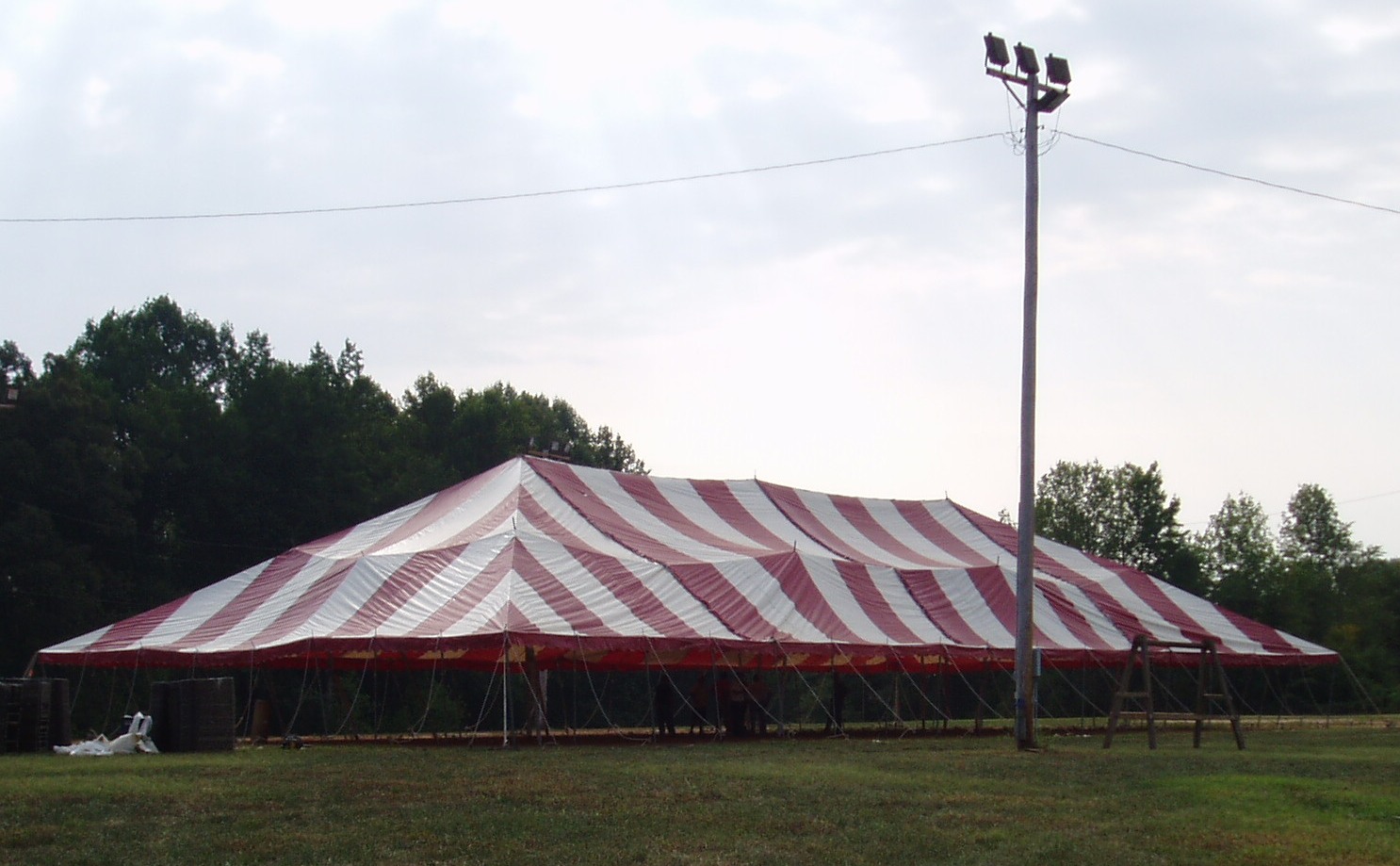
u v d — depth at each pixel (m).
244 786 12.60
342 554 24.59
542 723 25.45
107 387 52.34
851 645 24.03
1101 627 29.08
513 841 9.34
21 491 43.59
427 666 27.55
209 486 50.97
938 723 35.34
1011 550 32.19
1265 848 9.41
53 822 10.13
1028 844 9.48
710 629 22.62
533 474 26.66
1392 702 49.09
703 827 10.07
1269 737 24.75
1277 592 61.62
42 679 17.95
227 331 71.62
